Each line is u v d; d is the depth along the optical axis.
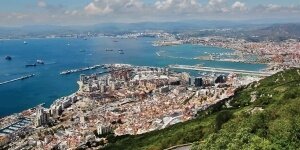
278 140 89.06
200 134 156.25
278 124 102.75
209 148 92.00
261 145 83.69
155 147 163.50
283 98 192.75
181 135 164.88
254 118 112.06
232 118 154.38
